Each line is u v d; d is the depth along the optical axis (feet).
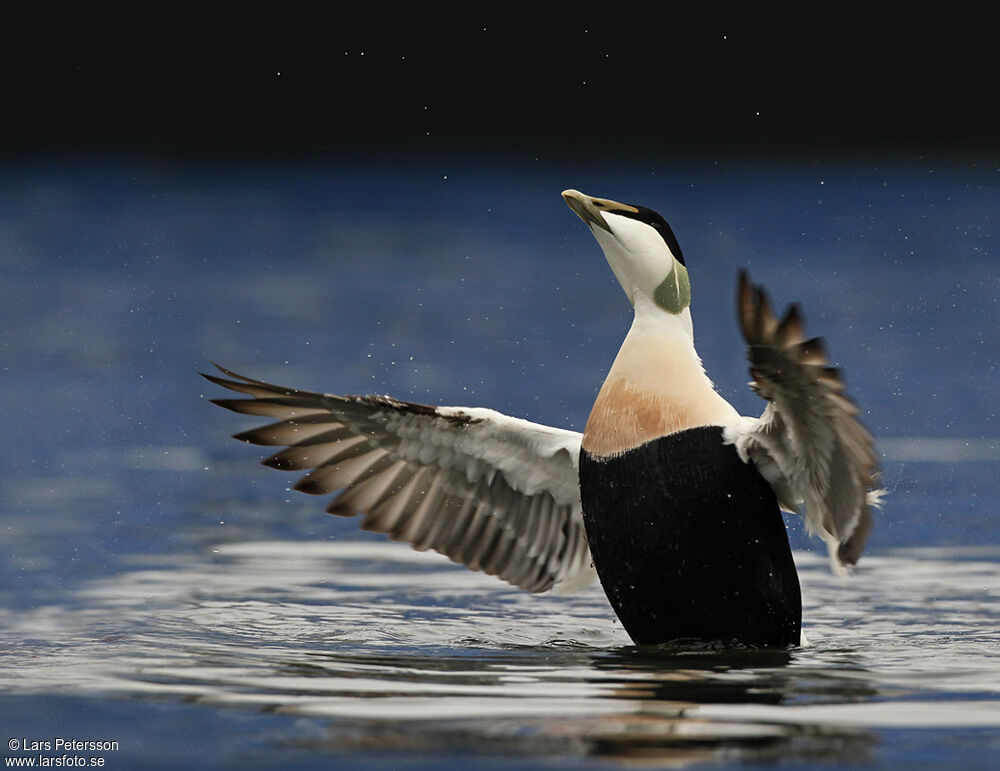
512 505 30.63
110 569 33.81
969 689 23.36
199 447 48.16
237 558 35.53
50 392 55.42
